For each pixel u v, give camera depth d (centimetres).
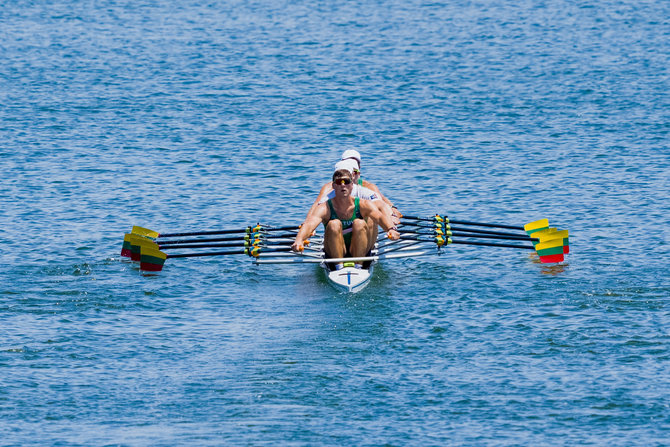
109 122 14725
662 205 10288
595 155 12544
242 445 5303
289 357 6506
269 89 17250
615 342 6675
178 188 11294
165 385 6072
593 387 5981
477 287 7962
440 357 6488
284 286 8112
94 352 6600
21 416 5631
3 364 6350
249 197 10975
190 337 6900
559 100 16025
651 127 14000
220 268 8681
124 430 5469
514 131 14012
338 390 5991
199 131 14188
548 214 10194
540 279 8138
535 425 5516
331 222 7994
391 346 6694
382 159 12650
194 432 5447
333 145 13388
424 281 8156
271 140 13662
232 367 6347
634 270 8294
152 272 8494
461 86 17350
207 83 17800
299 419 5609
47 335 6888
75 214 10225
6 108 15588
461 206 10612
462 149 13050
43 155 12719
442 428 5494
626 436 5372
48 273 8350
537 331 6912
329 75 18475
